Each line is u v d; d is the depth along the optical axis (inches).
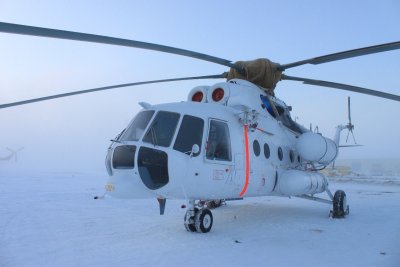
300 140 341.7
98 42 174.1
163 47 210.7
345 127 413.4
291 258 190.9
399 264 180.5
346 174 1567.4
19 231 261.1
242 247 214.7
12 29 140.9
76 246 215.6
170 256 192.5
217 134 252.5
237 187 265.0
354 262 183.6
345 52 249.9
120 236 244.7
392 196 586.6
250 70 315.3
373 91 287.4
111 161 237.1
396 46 217.0
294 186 307.0
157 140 230.2
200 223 254.5
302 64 295.6
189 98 304.2
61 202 436.8
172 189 226.5
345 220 325.1
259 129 292.8
